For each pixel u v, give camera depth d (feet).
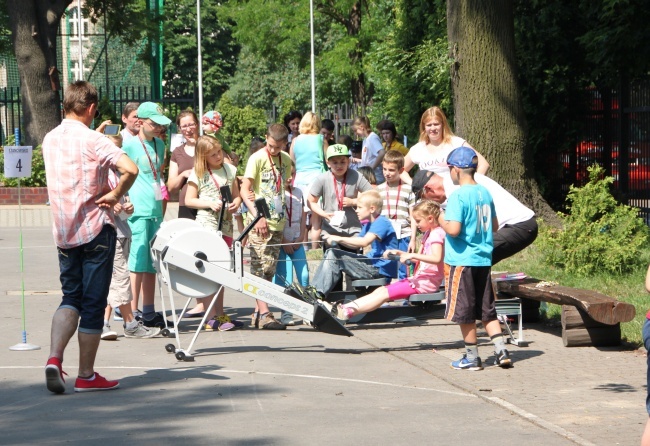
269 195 34.40
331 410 22.72
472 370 27.22
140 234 33.35
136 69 169.07
